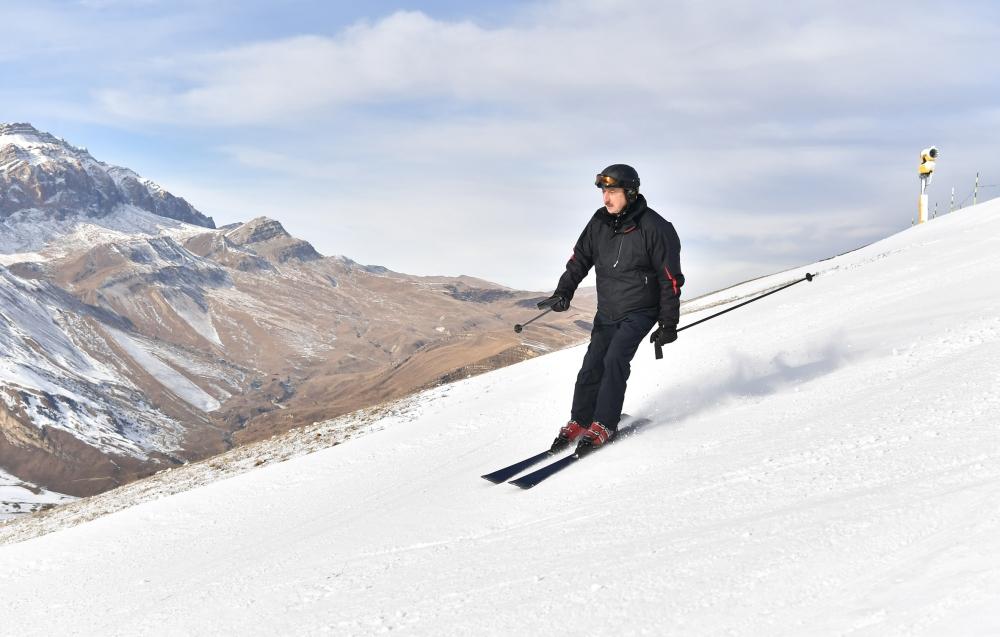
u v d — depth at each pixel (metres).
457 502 4.75
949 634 1.57
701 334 11.26
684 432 4.95
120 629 4.12
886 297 9.94
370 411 16.36
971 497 2.34
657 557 2.71
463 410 10.78
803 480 3.22
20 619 5.76
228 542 6.71
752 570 2.34
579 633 2.26
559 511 3.94
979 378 4.16
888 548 2.19
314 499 7.73
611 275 5.39
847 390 5.17
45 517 17.84
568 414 8.02
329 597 3.41
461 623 2.60
